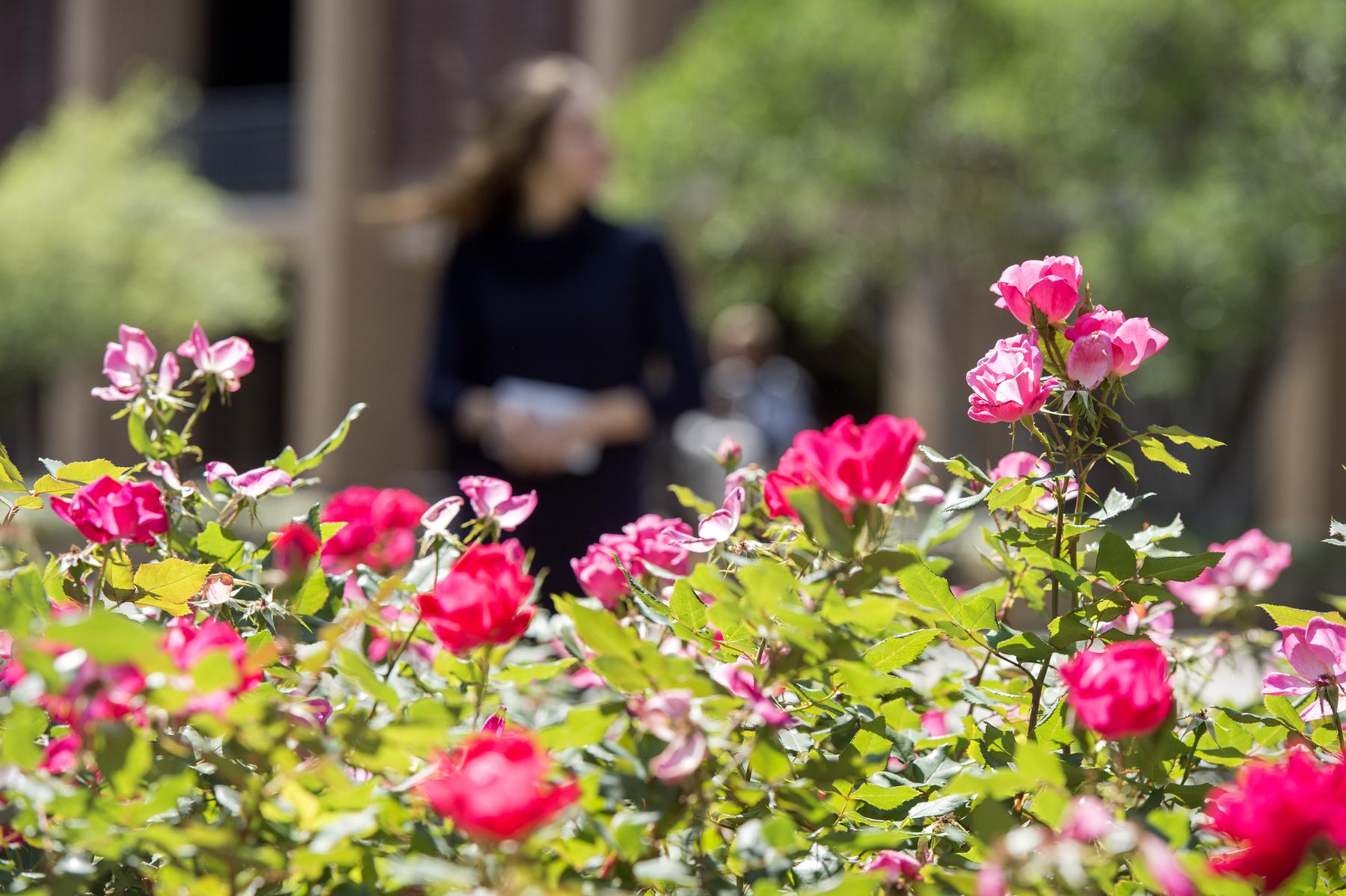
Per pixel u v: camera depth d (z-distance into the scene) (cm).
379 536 208
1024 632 174
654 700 144
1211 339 1510
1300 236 1407
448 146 2697
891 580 181
